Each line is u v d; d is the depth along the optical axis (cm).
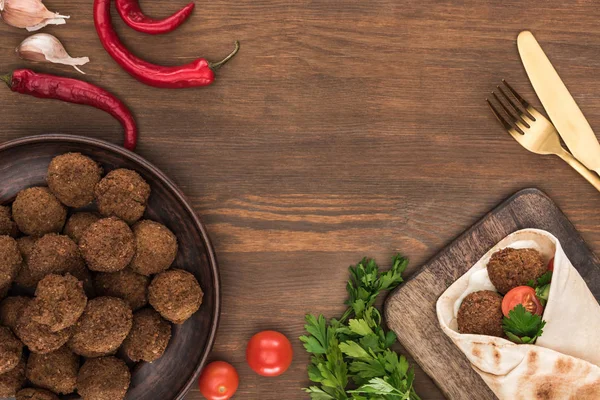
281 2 66
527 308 63
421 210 68
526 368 62
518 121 67
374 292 67
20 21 64
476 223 67
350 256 68
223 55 67
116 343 61
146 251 62
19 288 64
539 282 64
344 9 67
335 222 68
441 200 68
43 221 62
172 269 65
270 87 67
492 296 64
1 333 60
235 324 68
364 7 67
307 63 67
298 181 68
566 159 67
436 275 67
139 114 67
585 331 63
